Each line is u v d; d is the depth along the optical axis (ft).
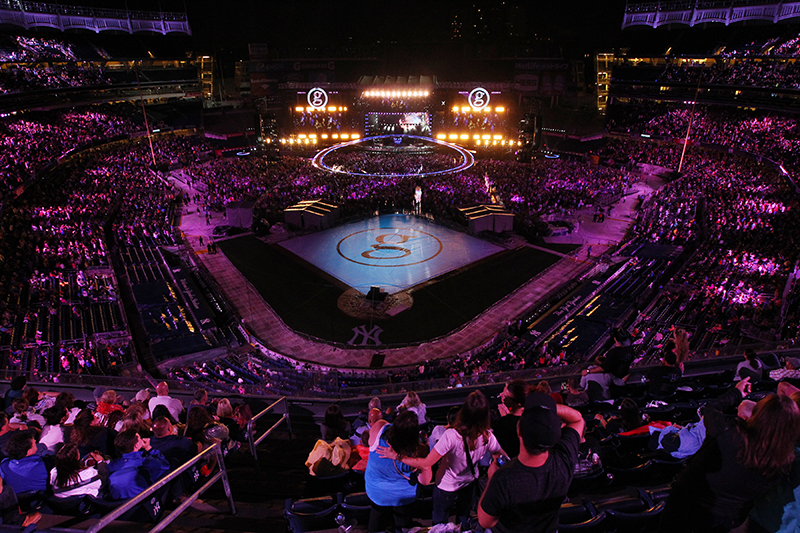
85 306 114.32
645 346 99.09
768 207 159.63
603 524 19.35
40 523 18.15
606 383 40.27
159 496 23.66
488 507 12.57
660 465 26.02
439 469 17.94
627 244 161.99
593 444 25.58
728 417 14.55
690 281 124.36
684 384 40.50
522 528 13.12
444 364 101.96
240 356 108.78
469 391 50.03
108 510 22.90
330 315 128.88
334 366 107.34
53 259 130.11
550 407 12.12
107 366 93.35
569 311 122.11
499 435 18.60
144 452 24.07
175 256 159.43
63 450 22.43
